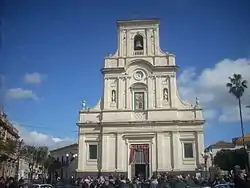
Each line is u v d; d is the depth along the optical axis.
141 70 60.34
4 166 68.44
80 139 57.91
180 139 55.94
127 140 56.78
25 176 91.25
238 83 61.00
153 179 39.34
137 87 59.66
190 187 36.72
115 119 57.91
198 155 54.59
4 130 68.94
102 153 56.19
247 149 82.31
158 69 59.81
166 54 60.69
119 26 63.44
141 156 55.94
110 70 60.62
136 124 56.88
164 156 55.19
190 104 57.88
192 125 56.09
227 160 90.00
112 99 59.62
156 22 62.78
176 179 40.28
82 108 59.94
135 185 39.28
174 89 58.59
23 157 87.00
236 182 20.52
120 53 61.66
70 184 54.56
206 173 52.56
